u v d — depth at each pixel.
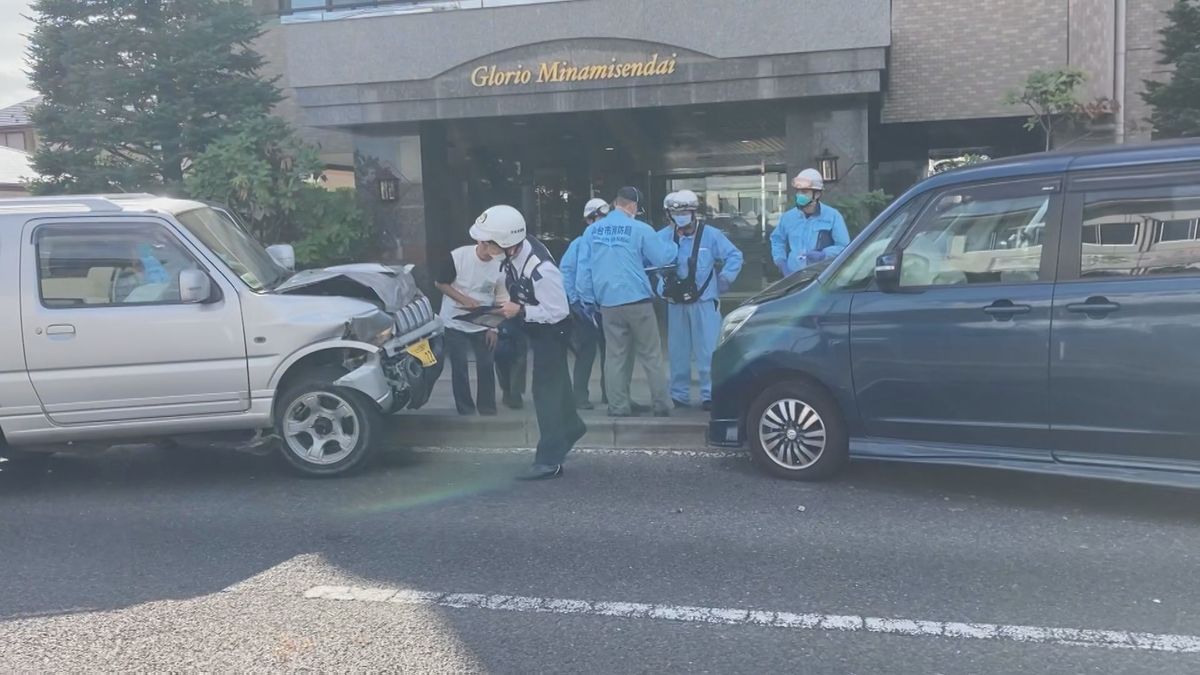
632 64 12.29
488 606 4.82
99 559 5.63
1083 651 4.20
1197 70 11.09
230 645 4.44
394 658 4.27
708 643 4.36
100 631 4.62
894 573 5.11
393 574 5.28
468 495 6.75
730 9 11.94
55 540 5.99
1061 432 5.93
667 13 12.12
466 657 4.27
